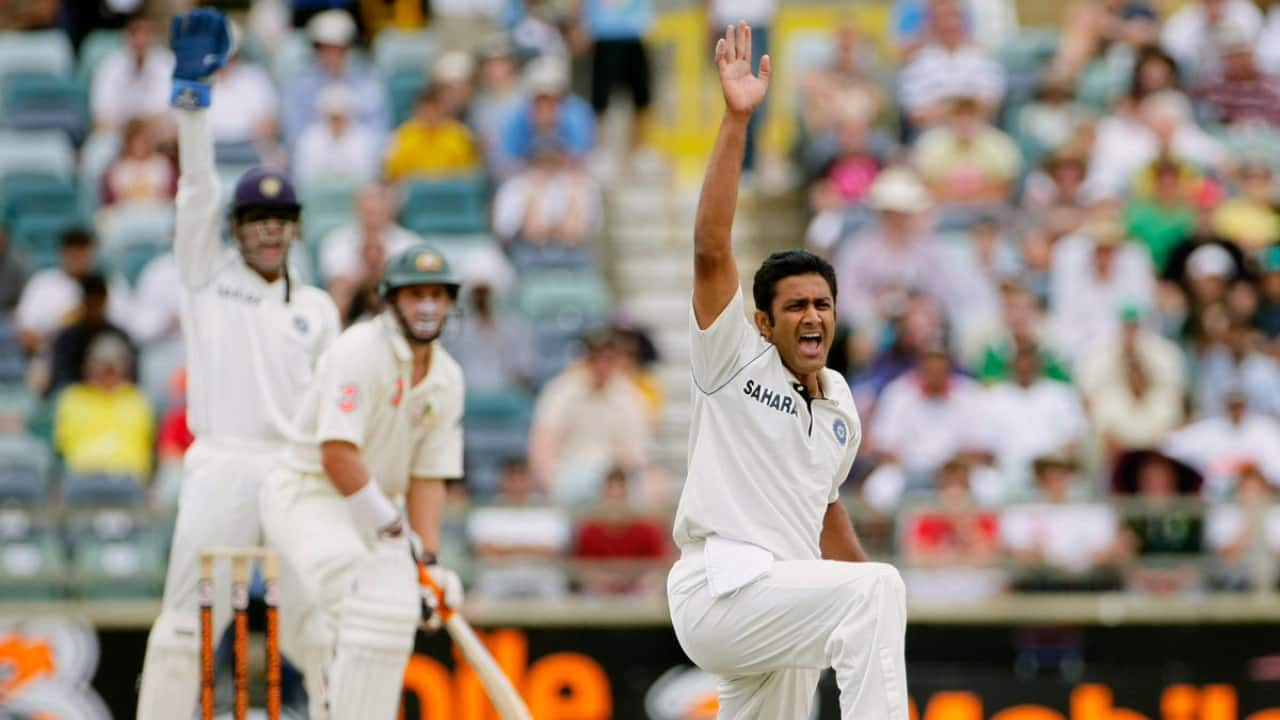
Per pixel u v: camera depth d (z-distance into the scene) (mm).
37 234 51812
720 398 21219
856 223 50344
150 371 45656
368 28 60000
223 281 26031
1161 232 50688
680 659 37469
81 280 46906
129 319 47562
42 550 37062
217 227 25969
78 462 42750
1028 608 38156
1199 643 38188
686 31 60188
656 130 60062
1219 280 47938
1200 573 38375
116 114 55438
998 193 52500
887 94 57719
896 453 42281
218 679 34031
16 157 53531
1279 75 57469
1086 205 51250
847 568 20594
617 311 51062
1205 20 59438
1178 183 52000
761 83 20562
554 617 37438
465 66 54656
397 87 56219
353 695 24703
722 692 22516
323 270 48594
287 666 34500
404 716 36688
